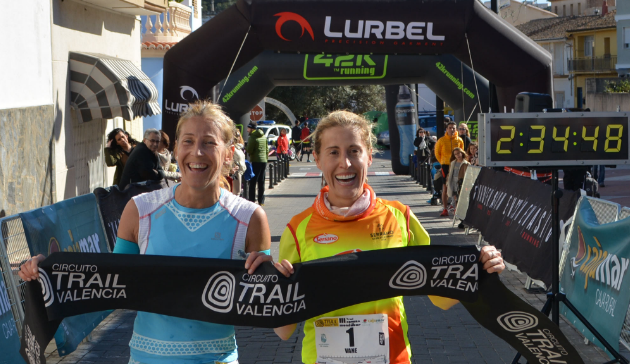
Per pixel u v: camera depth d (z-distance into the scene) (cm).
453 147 1286
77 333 505
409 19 1031
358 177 265
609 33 5488
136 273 252
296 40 1038
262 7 1029
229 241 256
